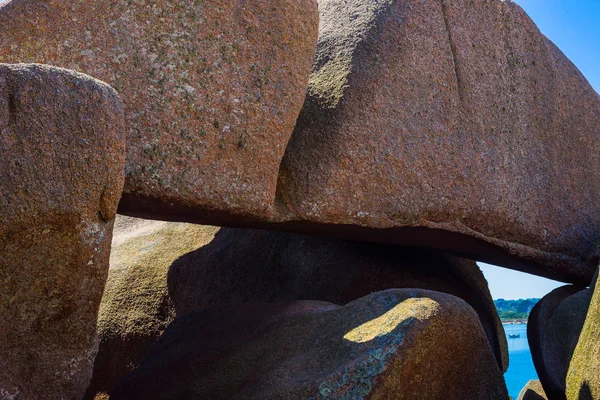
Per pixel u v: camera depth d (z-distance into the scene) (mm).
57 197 1447
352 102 2525
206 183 2057
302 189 2400
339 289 3168
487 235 2959
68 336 1598
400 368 1778
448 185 2756
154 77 1995
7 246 1419
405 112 2652
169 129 2004
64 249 1501
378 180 2539
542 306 2988
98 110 1508
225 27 2117
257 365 2107
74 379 1616
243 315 2557
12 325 1497
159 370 2363
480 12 3023
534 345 2898
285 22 2232
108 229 1588
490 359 2027
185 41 2047
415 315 1886
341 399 1726
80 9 1904
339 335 2043
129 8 1974
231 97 2113
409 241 2939
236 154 2119
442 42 2830
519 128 3115
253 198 2152
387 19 2697
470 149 2867
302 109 2557
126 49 1962
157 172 1978
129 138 1948
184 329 2678
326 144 2465
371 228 2572
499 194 2955
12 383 1512
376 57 2625
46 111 1436
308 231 2643
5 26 1802
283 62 2227
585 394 1943
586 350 2031
